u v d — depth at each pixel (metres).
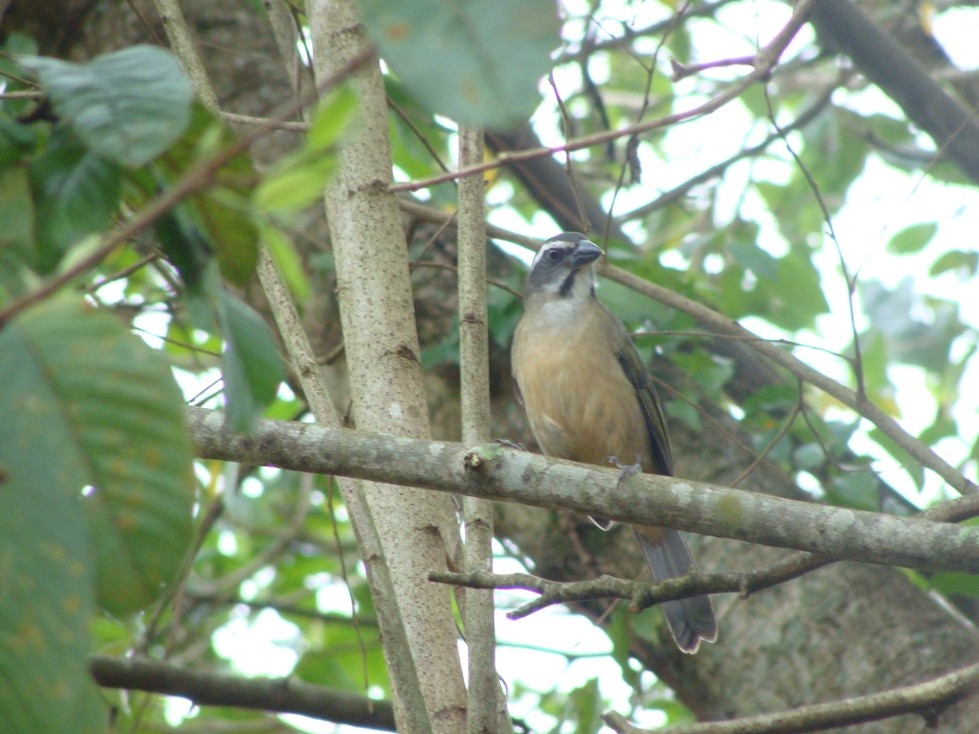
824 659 10.80
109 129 4.50
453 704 7.89
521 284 13.84
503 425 13.44
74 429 4.09
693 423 12.94
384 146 8.90
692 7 18.08
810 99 19.27
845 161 19.08
